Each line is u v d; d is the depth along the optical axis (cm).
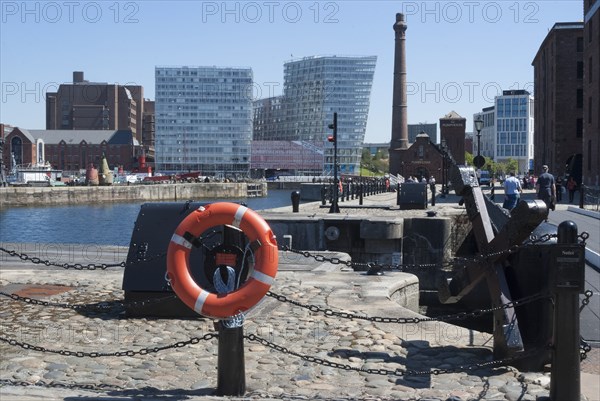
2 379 649
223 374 610
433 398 609
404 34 11844
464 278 786
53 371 682
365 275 1271
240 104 17412
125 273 932
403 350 767
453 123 12200
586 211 2870
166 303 920
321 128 17738
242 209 615
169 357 737
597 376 721
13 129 16450
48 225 5766
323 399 601
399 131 12000
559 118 7444
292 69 18462
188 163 17450
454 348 773
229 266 622
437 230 2270
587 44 6059
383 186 6512
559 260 582
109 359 727
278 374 679
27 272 1303
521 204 682
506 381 652
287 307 973
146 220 964
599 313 1123
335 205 2809
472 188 784
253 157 17650
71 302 1020
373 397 611
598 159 5525
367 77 17625
